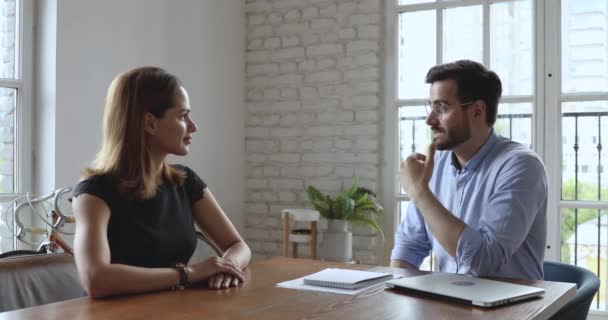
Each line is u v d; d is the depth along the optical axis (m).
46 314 1.41
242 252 2.07
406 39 4.36
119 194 1.84
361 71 4.41
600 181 3.84
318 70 4.56
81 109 3.64
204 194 2.17
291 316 1.40
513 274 2.14
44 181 3.53
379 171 4.45
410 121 4.34
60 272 2.02
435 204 2.05
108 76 3.79
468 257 1.97
